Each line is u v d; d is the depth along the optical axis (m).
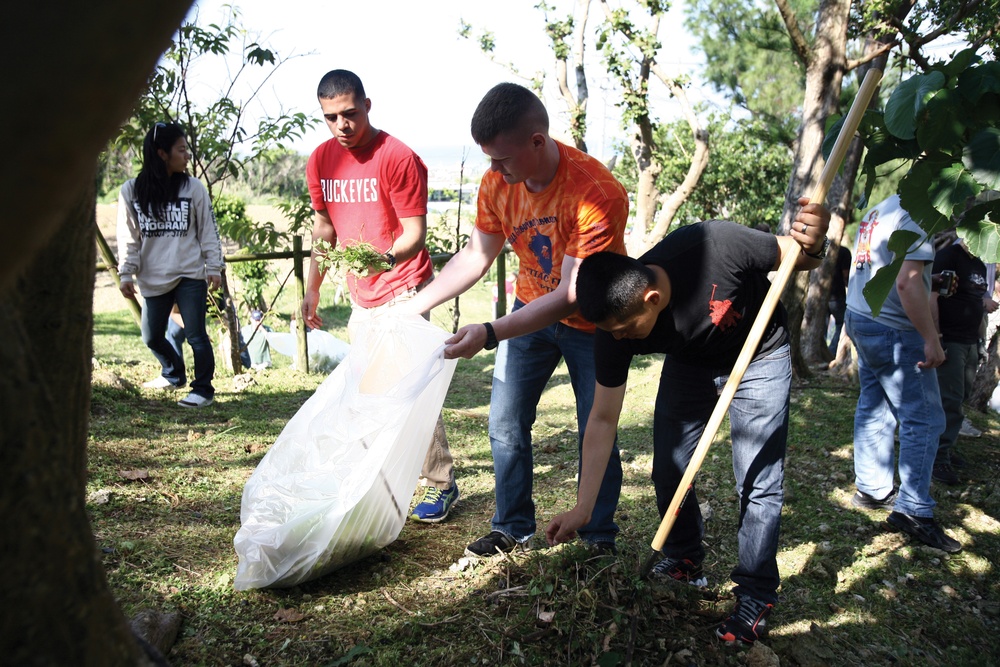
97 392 5.54
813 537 4.11
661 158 18.72
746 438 2.95
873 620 3.37
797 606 3.38
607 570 2.98
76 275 1.28
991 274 6.50
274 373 7.27
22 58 0.65
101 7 0.66
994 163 2.42
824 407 6.77
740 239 2.72
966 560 3.98
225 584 2.93
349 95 3.68
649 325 2.60
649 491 4.49
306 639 2.69
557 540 2.72
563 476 4.74
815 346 8.73
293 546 2.92
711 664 2.78
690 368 3.01
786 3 7.29
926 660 3.13
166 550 3.15
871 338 4.20
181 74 6.56
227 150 6.93
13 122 0.66
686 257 2.71
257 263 9.09
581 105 14.55
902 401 4.16
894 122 2.54
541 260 3.24
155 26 0.71
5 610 0.89
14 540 0.89
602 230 3.01
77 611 0.98
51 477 0.94
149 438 4.72
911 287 3.94
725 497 4.43
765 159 19.45
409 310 3.47
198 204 5.57
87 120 0.70
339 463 3.10
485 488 4.41
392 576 3.19
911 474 4.13
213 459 4.47
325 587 3.06
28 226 0.72
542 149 2.98
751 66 13.47
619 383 2.76
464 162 7.99
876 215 4.22
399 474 3.18
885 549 4.02
